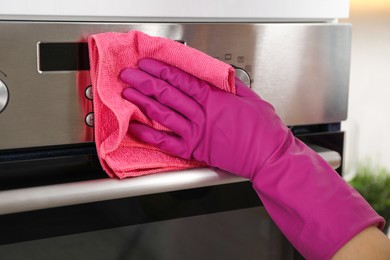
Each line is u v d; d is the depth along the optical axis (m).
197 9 0.52
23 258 0.47
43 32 0.46
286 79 0.57
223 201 0.54
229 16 0.54
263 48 0.55
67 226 0.48
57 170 0.48
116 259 0.50
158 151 0.50
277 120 0.50
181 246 0.53
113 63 0.47
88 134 0.50
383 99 1.05
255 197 0.56
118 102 0.46
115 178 0.47
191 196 0.53
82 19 0.49
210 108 0.48
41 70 0.47
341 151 0.62
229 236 0.55
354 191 0.48
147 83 0.48
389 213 0.98
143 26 0.50
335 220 0.45
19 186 0.46
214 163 0.50
